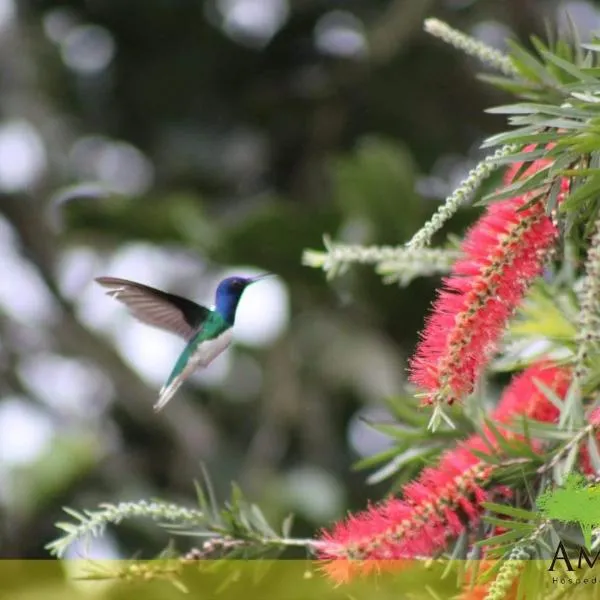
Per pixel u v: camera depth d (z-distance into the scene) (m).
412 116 10.28
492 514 3.38
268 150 10.65
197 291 10.36
